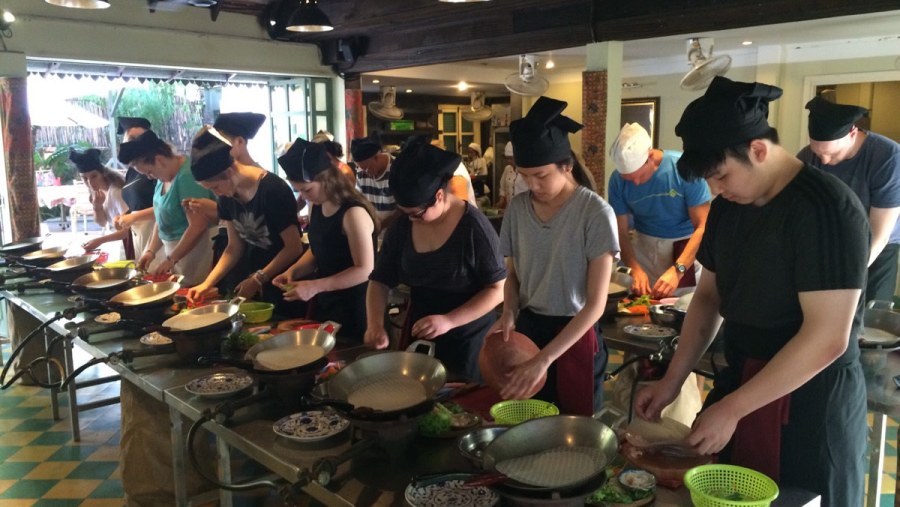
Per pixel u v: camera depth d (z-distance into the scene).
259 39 6.61
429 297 2.32
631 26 4.63
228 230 3.23
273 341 2.03
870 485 2.41
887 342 2.10
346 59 6.80
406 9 5.66
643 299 2.96
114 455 3.46
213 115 8.21
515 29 5.36
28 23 5.22
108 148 8.30
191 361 2.28
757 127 1.33
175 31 6.05
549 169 1.92
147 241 4.31
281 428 1.70
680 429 1.57
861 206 1.34
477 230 2.21
